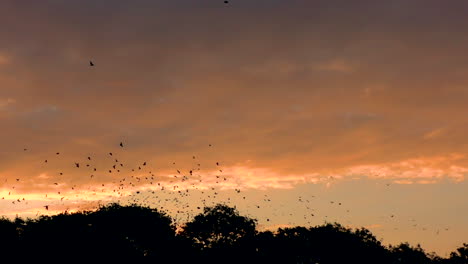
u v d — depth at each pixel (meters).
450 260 107.88
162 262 88.94
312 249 99.06
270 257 95.94
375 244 103.69
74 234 80.06
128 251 83.88
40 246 77.94
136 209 88.31
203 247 97.06
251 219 99.50
